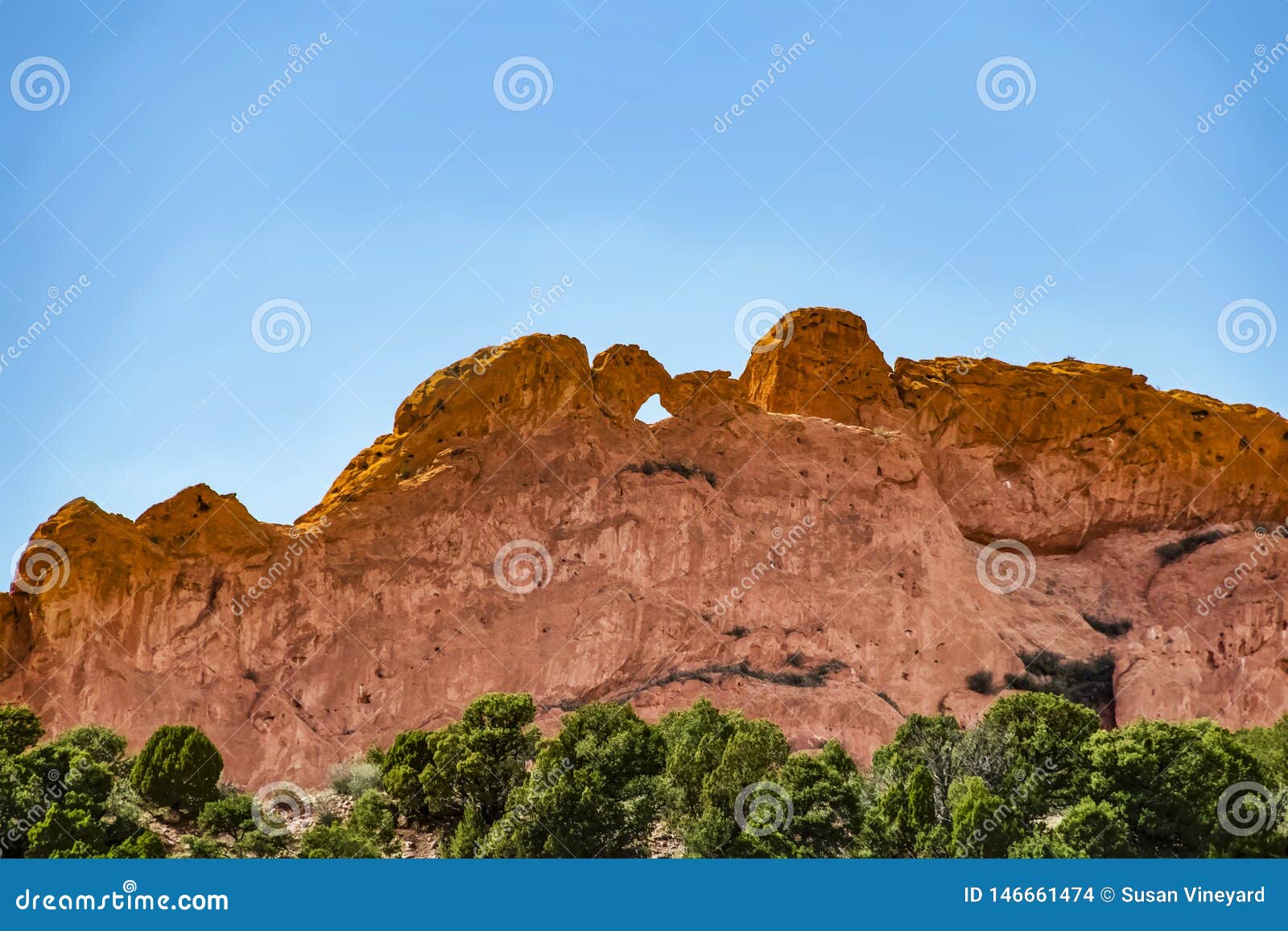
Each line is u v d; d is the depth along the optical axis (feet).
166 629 235.40
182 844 162.61
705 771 165.48
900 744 187.62
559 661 251.80
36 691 224.94
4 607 232.12
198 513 247.70
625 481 270.67
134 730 225.97
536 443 270.67
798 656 263.29
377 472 262.26
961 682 268.21
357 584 248.11
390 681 243.81
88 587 230.68
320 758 232.73
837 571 273.33
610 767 167.32
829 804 157.79
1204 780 154.10
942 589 276.62
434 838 168.35
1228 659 285.43
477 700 184.14
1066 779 164.55
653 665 256.93
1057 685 273.95
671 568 266.77
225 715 232.32
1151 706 276.21
